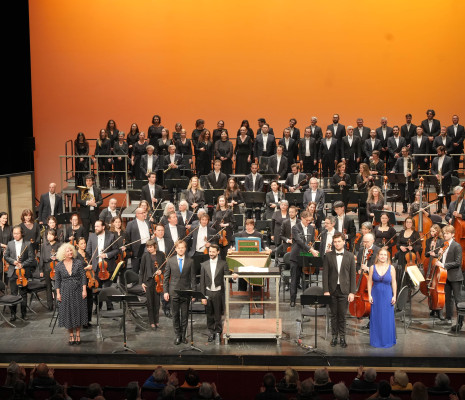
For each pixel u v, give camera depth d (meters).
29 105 18.12
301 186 14.14
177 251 9.47
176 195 14.64
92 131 18.30
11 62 17.39
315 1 17.59
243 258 10.31
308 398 7.17
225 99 18.03
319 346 9.20
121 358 9.03
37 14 17.95
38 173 18.47
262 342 9.42
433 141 15.70
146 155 15.14
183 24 17.88
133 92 18.14
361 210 13.70
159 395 7.29
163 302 10.49
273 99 17.97
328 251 9.31
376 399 7.03
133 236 11.15
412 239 10.98
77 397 7.73
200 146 15.70
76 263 9.32
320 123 17.94
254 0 17.70
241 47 17.86
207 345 9.33
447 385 7.46
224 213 11.88
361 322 10.15
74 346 9.32
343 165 14.34
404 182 14.08
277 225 11.77
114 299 8.79
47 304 10.95
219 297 9.35
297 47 17.75
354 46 17.64
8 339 9.62
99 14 17.91
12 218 15.77
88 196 13.70
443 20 17.41
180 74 18.03
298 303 10.98
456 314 10.45
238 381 8.96
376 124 17.84
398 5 17.45
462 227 11.40
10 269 10.48
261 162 15.35
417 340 9.40
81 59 18.08
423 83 17.61
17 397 7.25
